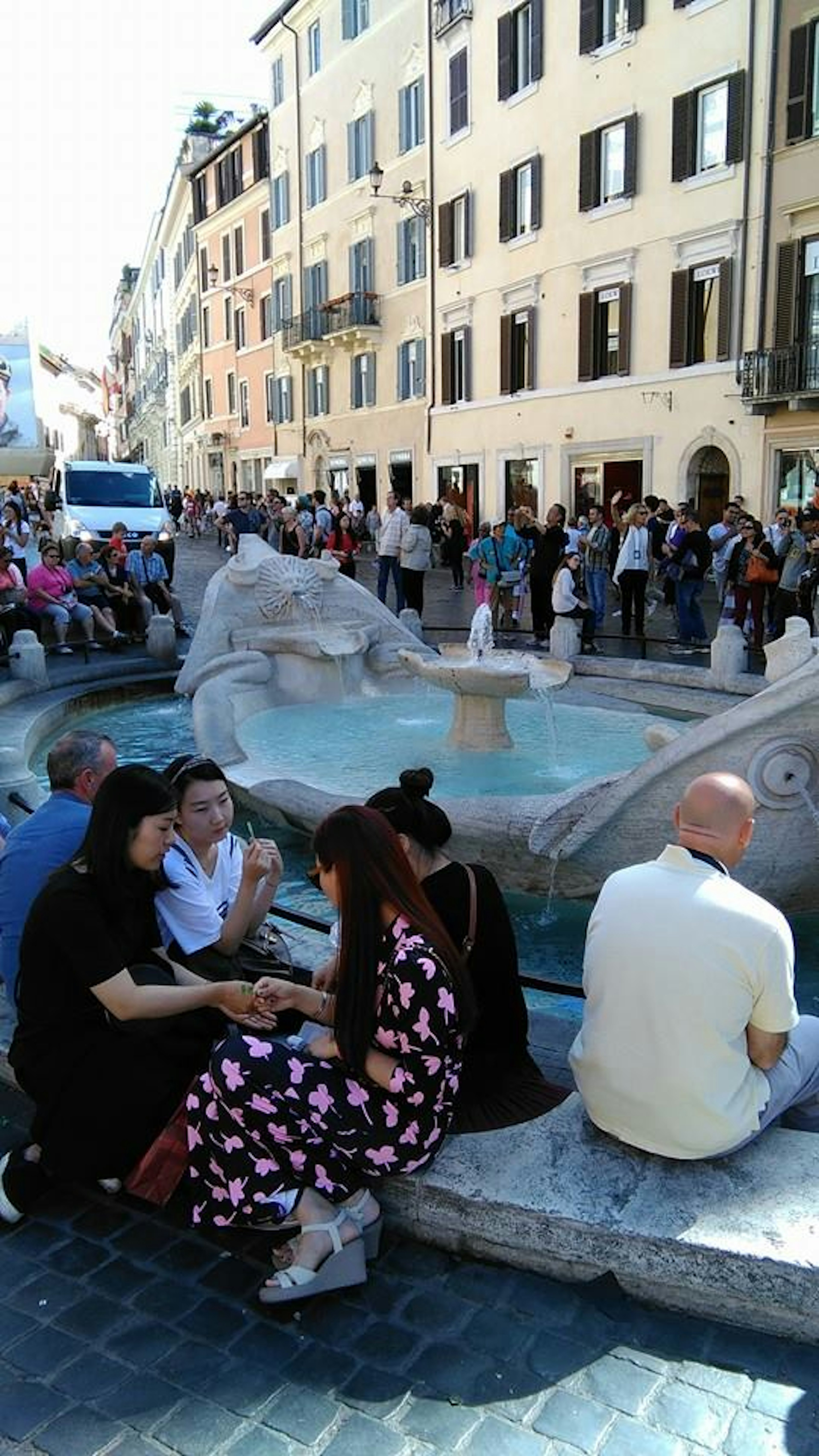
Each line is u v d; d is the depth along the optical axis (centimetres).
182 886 392
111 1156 331
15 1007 410
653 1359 276
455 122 3142
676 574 1514
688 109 2366
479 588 1730
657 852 567
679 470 2514
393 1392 266
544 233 2834
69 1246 324
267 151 4588
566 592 1397
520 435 3022
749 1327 286
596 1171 312
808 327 2205
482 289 3120
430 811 337
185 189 6031
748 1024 305
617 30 2511
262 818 774
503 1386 268
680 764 542
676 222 2438
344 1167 309
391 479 3769
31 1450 251
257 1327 289
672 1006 299
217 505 4256
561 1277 304
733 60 2248
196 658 1120
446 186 3228
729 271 2320
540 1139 326
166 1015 330
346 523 2383
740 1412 259
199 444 6012
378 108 3569
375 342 3762
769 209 2231
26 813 676
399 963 295
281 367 4572
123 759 1022
